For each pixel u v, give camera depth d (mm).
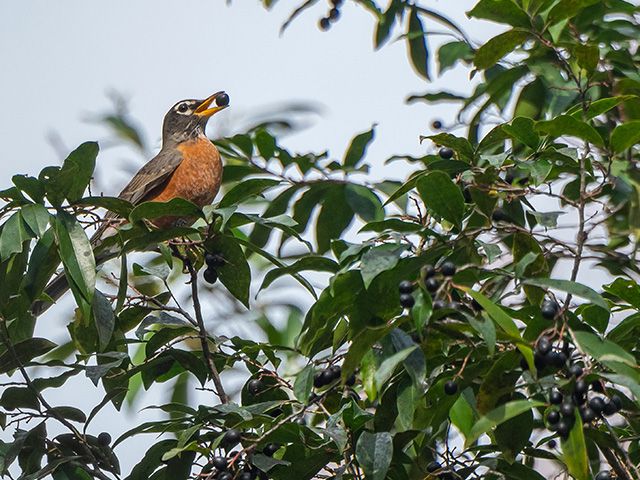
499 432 7344
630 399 8008
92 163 8102
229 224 8547
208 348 8836
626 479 7355
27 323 8898
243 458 7543
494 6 8922
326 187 11250
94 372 8445
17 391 8688
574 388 6598
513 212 10125
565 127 8031
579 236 7980
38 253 8328
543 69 10672
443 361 7488
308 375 7570
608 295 9000
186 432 7742
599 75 10438
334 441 7590
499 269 7266
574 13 8922
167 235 8484
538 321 7113
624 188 10633
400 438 7473
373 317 7461
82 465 8516
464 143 8609
